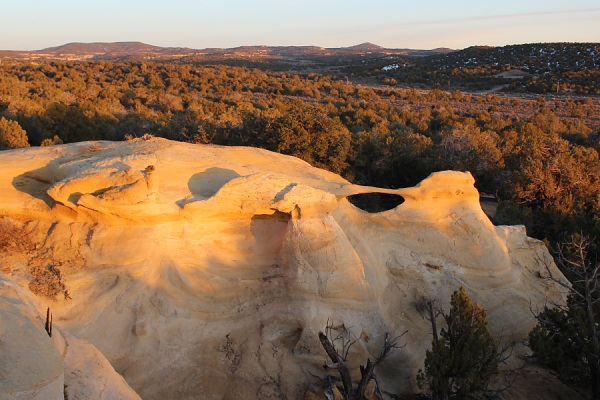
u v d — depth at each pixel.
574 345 14.26
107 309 11.97
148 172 12.35
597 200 29.22
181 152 14.65
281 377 12.58
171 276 12.75
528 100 90.94
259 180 13.52
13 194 13.26
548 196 30.66
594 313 15.31
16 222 12.88
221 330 12.84
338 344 12.91
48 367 6.57
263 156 16.27
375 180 37.50
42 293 11.48
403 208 16.08
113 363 11.58
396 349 13.75
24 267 11.94
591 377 14.38
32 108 47.38
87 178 12.41
